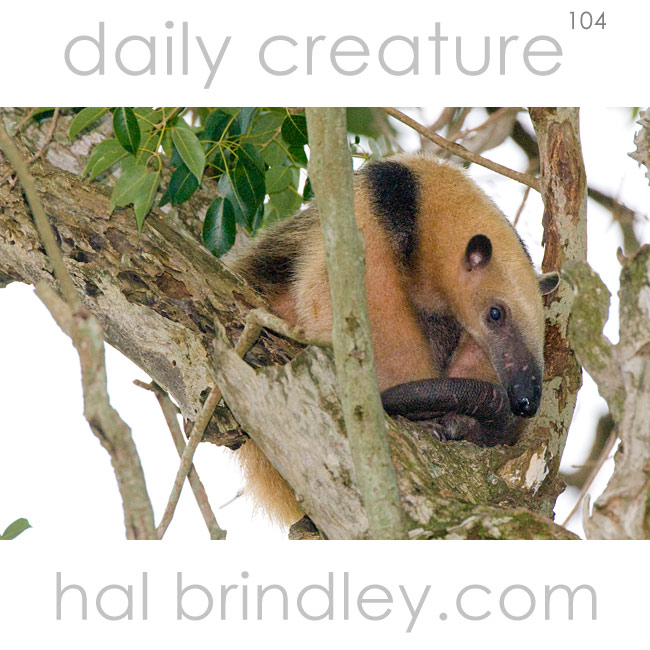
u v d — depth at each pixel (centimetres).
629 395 550
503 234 1042
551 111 879
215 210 934
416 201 1024
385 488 564
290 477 666
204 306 797
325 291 888
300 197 1118
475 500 734
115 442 511
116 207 812
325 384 664
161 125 840
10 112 899
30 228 800
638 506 536
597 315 566
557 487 810
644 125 672
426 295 1037
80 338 501
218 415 778
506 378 970
